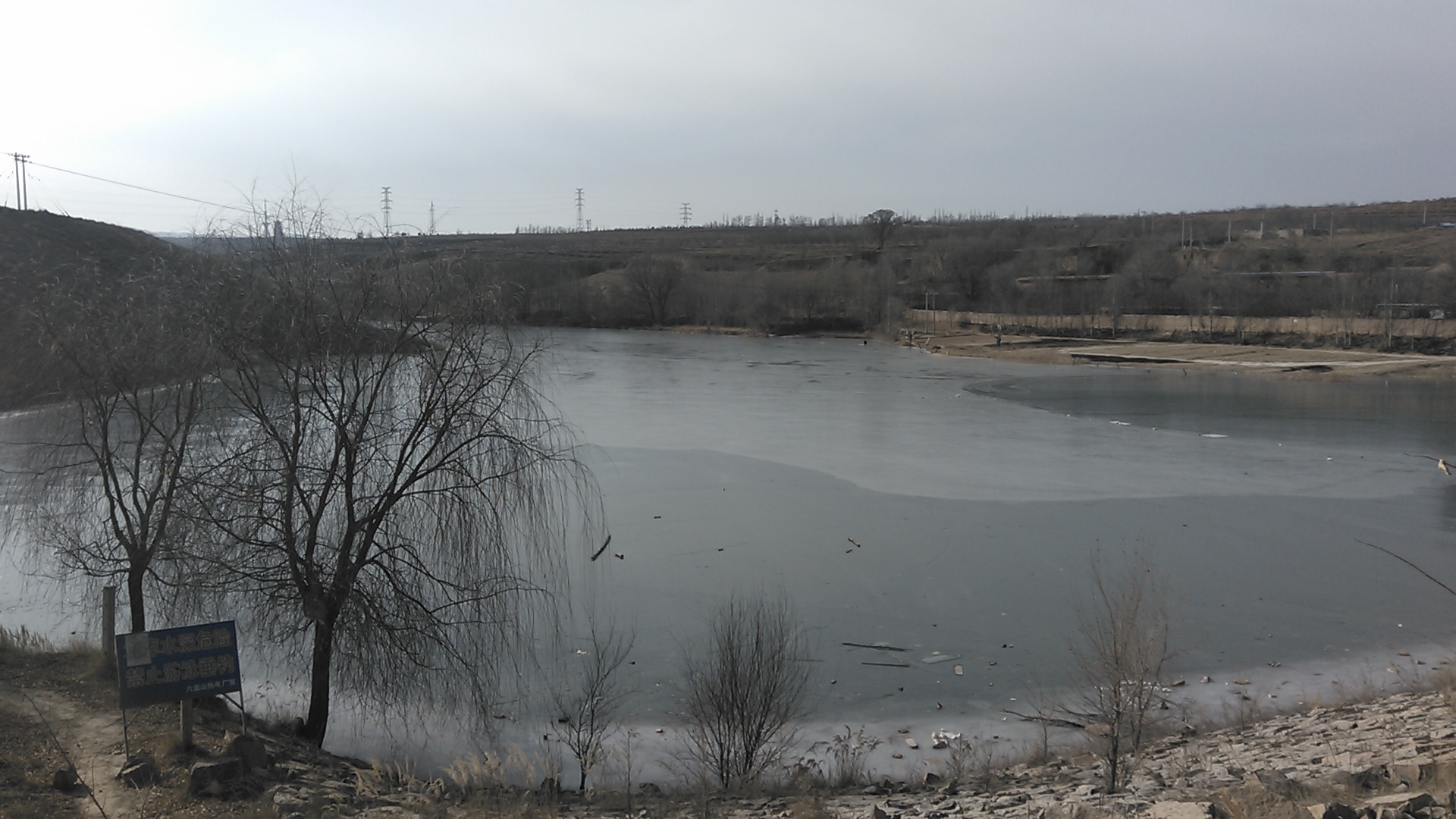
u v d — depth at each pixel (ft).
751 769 35.78
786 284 355.15
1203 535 77.61
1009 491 93.35
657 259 378.12
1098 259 403.75
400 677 39.19
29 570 58.54
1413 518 83.46
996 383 194.70
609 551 71.51
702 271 393.91
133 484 41.42
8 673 37.19
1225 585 64.95
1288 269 340.39
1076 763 37.60
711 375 204.64
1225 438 125.80
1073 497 91.04
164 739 31.58
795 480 97.76
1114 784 31.12
